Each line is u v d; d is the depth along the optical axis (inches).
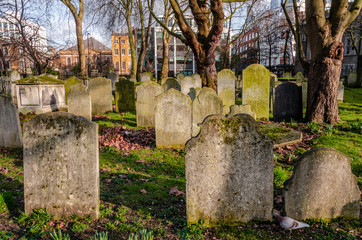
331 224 136.7
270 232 130.6
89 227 132.9
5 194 155.3
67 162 137.1
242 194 135.0
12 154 257.1
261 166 133.6
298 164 132.5
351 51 1278.3
